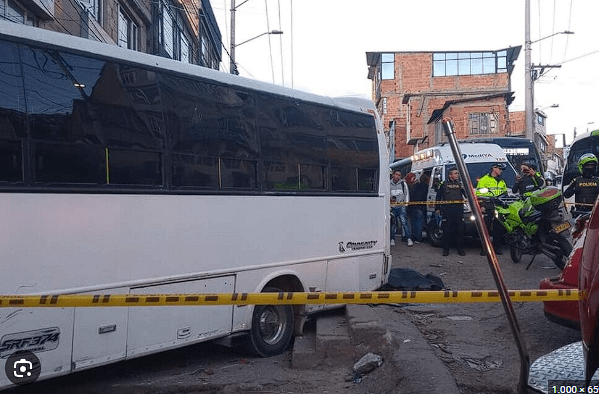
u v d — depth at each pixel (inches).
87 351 200.8
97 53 207.2
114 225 206.5
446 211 518.3
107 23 616.1
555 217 404.5
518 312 323.9
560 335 279.1
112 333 208.1
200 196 236.4
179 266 227.0
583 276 112.3
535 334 282.5
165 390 227.1
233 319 252.5
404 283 381.7
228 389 227.3
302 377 241.6
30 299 165.5
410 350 241.6
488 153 617.9
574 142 742.5
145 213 216.4
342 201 310.8
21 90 185.0
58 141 192.7
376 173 338.3
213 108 245.9
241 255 252.7
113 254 205.6
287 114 282.0
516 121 2111.2
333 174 307.3
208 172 241.6
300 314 288.5
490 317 318.7
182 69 236.2
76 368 197.8
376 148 339.9
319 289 293.3
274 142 273.1
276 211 271.0
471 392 211.8
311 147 294.0
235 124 255.0
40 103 189.5
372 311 284.2
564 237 402.6
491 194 508.1
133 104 216.2
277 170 274.1
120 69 213.6
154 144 221.5
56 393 223.1
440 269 469.4
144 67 221.9
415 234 619.2
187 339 233.5
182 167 231.1
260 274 261.6
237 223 251.4
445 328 297.9
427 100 2046.0
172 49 865.5
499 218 457.1
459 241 523.2
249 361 264.7
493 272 125.0
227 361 265.0
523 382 121.3
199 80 241.6
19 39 186.1
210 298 174.7
